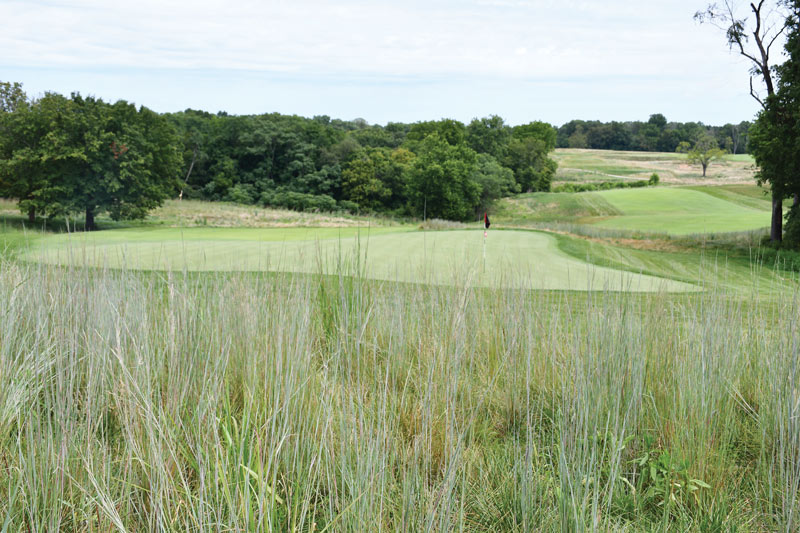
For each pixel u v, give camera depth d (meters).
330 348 3.92
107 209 34.66
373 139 90.50
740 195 67.88
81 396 3.13
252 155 70.94
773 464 2.80
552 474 2.62
